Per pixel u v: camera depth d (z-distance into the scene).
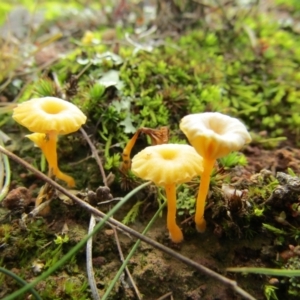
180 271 0.08
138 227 0.09
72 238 0.08
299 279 0.08
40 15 0.18
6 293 0.08
